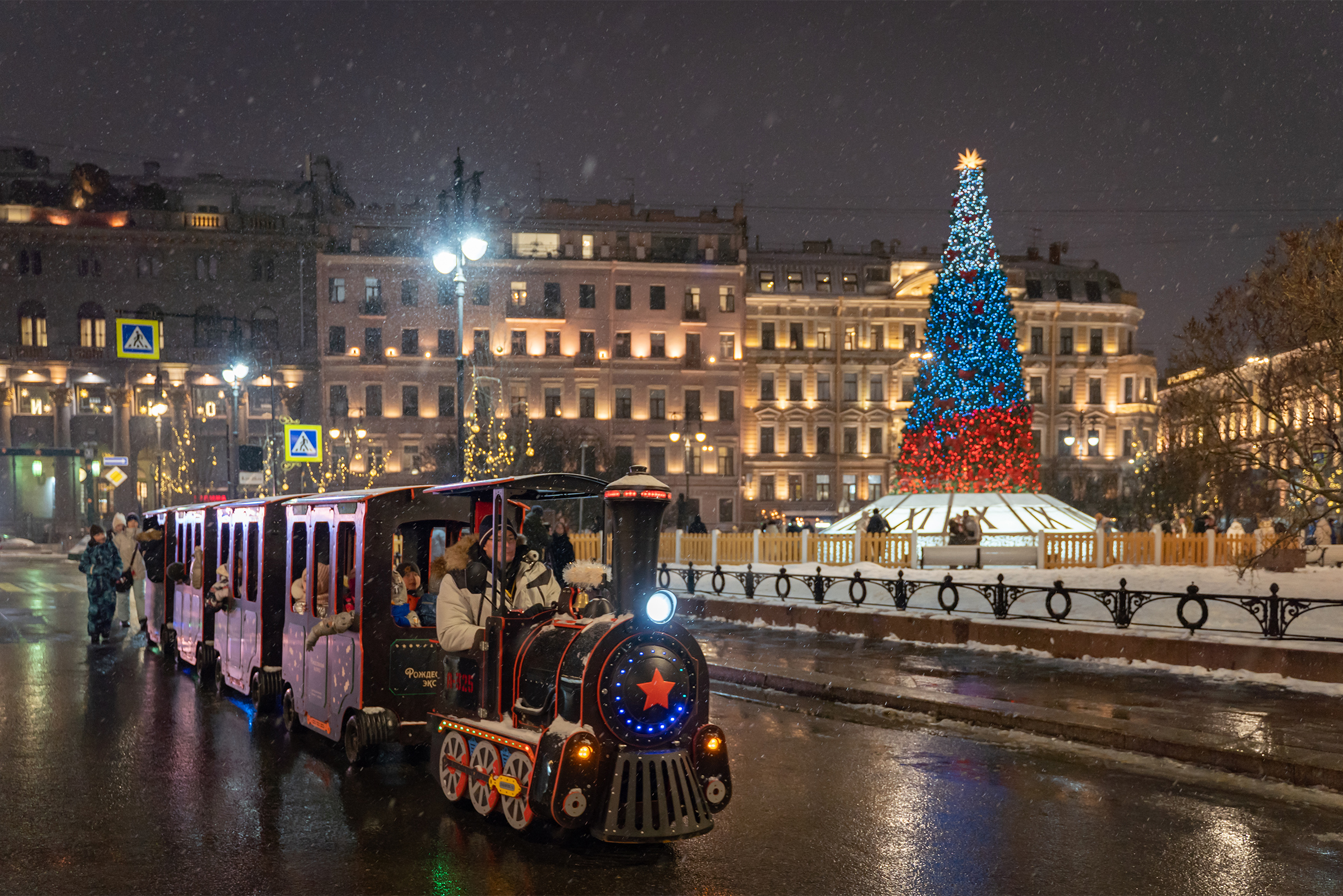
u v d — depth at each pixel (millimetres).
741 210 78250
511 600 7949
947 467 32219
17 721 10906
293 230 73688
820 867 6312
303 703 10023
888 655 14945
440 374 72250
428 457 70125
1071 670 13297
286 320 73250
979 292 32125
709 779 6816
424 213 76188
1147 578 22844
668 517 67875
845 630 17609
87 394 71938
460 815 7461
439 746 7875
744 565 27203
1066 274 81375
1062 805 7699
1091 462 77875
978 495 31500
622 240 75812
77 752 9430
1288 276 19219
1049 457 76438
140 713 11422
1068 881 6078
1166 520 46688
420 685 8797
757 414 76625
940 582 17344
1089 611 17375
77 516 70250
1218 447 21062
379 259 71875
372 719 8594
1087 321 79812
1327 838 6914
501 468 64125
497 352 73062
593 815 6535
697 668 6848
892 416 77812
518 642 7273
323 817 7383
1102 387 79875
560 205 77250
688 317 75250
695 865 6355
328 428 70438
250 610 11633
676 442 71562
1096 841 6828
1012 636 15180
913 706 11422
